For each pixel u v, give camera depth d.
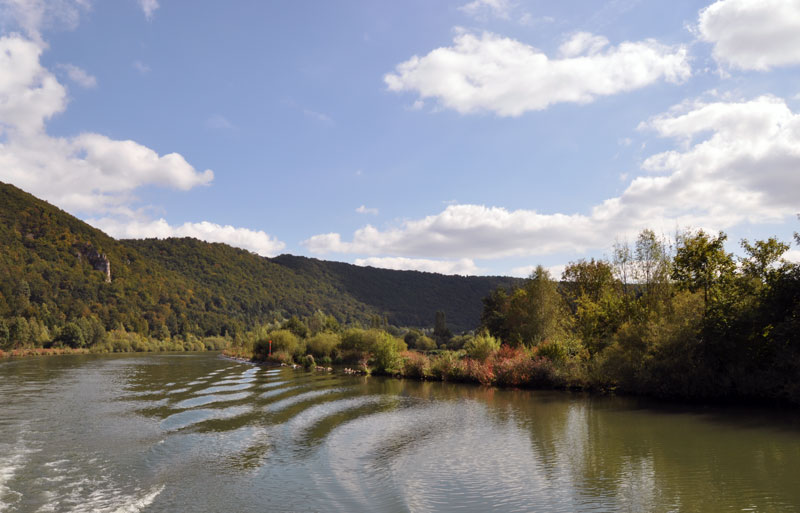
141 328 142.62
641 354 25.69
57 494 11.30
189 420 20.39
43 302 124.69
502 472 12.59
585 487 11.27
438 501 10.52
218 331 169.12
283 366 55.19
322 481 12.01
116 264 170.25
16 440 16.84
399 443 15.99
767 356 22.89
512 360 34.00
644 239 34.44
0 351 87.88
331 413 21.92
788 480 11.47
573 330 39.69
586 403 24.14
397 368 41.75
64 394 29.31
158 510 10.21
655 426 18.05
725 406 22.41
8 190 169.62
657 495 10.61
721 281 27.47
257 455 14.62
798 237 22.27
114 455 14.77
